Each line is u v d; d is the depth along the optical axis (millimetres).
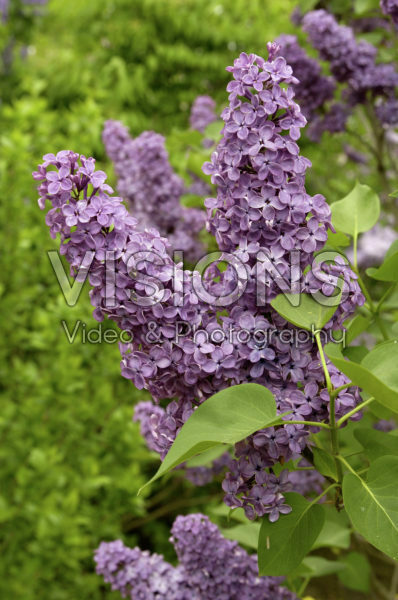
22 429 1225
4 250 1356
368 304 740
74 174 576
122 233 567
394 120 1014
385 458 577
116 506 1329
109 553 769
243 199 573
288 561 586
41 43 2863
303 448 582
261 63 573
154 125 2559
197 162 996
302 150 1733
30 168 1348
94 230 561
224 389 560
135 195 1030
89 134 1496
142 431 827
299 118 574
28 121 1428
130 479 1291
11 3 2600
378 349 559
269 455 576
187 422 548
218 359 569
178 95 2627
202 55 2602
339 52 982
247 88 572
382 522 557
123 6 2596
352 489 572
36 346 1246
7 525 1207
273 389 582
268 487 584
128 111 2535
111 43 2617
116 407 1361
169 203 1032
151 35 2590
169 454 534
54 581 1261
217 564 731
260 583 733
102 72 2521
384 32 1168
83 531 1311
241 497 588
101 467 1321
